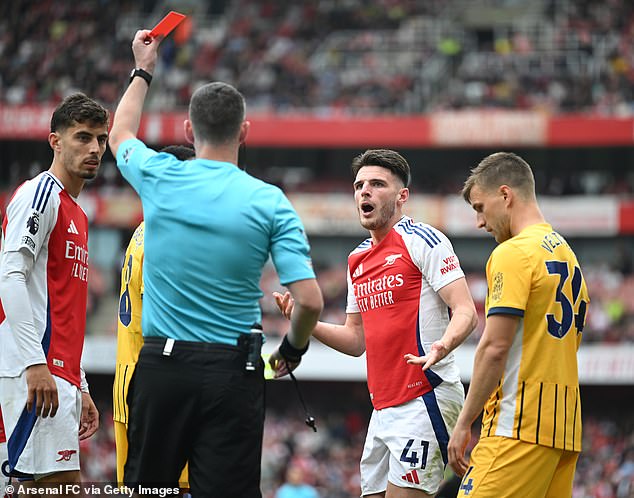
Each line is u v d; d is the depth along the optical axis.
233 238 15.94
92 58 118.12
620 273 101.25
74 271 19.72
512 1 126.50
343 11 124.88
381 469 21.48
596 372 89.94
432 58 116.25
